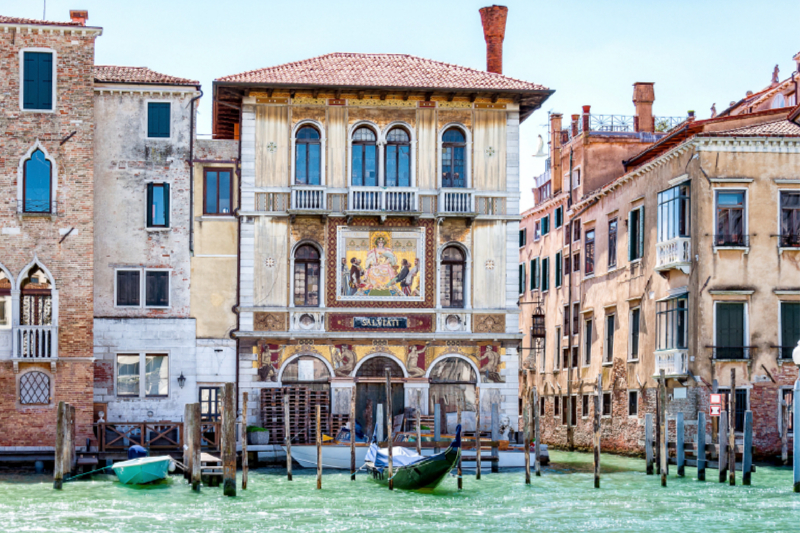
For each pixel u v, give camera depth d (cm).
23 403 3538
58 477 3006
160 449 3469
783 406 3575
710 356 3597
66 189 3591
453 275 3859
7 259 3553
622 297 4253
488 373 3838
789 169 3678
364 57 4084
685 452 3466
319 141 3834
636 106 4891
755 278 3641
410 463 3036
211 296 3778
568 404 4866
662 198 3856
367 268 3819
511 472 3525
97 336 3706
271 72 3828
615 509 2728
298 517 2606
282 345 3775
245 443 3050
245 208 3784
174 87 3781
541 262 5447
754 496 2902
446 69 4000
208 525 2498
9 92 3578
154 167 3781
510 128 3891
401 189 3806
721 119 3828
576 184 4912
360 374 3803
